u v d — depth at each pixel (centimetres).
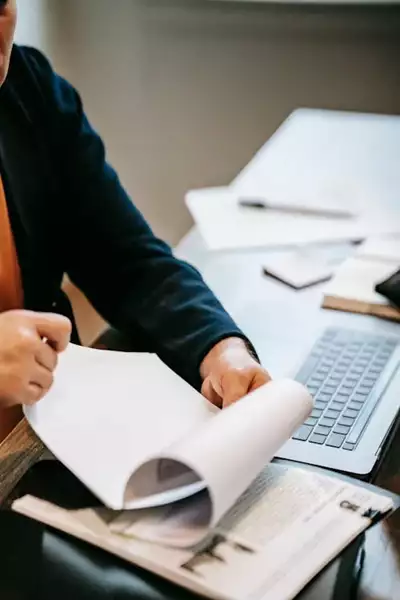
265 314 112
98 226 116
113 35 226
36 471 74
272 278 123
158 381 82
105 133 242
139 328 104
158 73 228
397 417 88
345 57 209
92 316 209
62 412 75
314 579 64
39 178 113
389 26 202
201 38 219
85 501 70
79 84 237
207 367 92
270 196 151
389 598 63
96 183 117
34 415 74
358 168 162
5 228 108
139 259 112
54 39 231
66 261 119
